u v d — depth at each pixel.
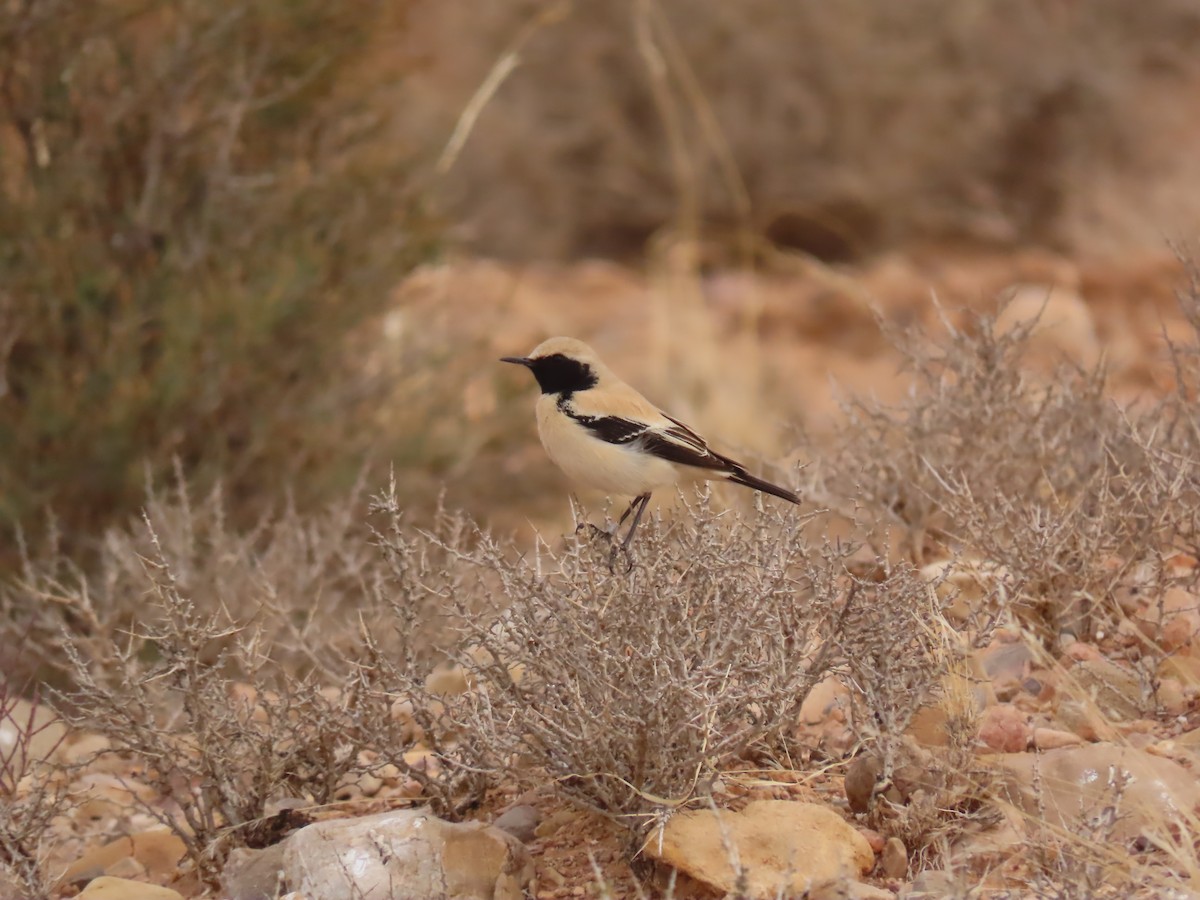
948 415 15.55
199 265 21.25
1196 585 13.66
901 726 10.84
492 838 10.43
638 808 10.45
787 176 38.31
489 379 25.45
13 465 19.61
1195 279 16.20
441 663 13.60
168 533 16.66
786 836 10.08
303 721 12.12
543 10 38.22
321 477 20.66
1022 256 37.16
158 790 13.12
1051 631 13.12
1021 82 37.72
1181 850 9.30
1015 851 9.95
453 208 32.16
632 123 38.78
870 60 37.47
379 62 24.17
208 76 21.98
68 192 20.78
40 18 20.88
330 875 10.23
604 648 10.46
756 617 10.77
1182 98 38.47
